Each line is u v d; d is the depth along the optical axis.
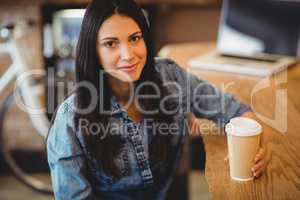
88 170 1.49
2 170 3.39
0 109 3.09
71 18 3.11
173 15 3.21
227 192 1.26
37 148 3.32
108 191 1.57
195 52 2.62
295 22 2.40
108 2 1.39
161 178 1.70
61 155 1.40
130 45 1.43
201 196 3.01
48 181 3.26
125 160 1.52
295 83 2.09
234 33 2.54
